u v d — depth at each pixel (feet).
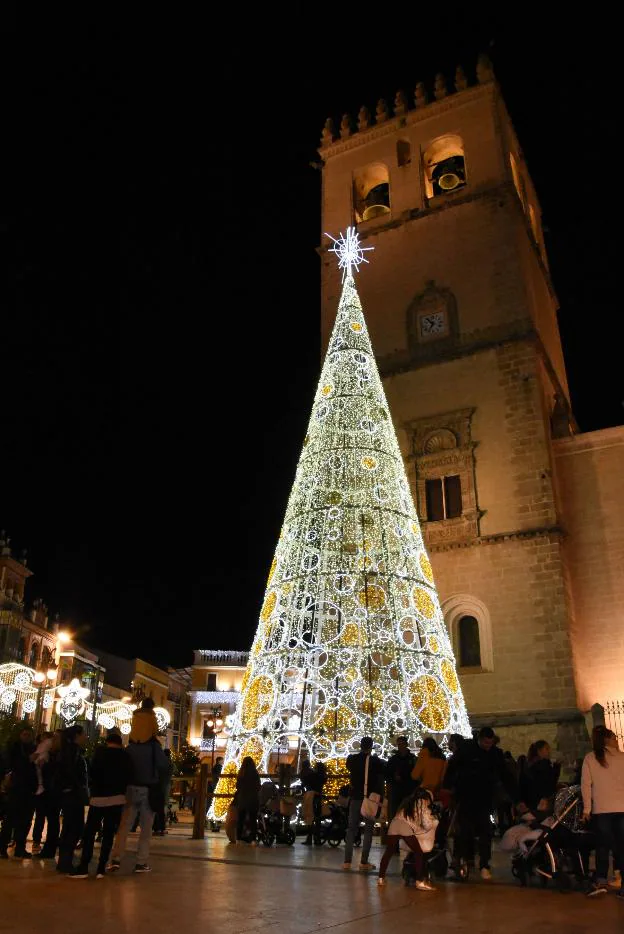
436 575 102.53
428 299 118.42
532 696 92.32
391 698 76.28
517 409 105.91
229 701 239.71
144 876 37.19
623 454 105.09
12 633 185.78
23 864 41.01
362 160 136.36
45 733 50.19
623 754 34.94
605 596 99.35
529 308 110.93
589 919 27.61
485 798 39.50
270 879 37.24
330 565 82.58
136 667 246.27
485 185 121.39
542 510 99.55
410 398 113.70
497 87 128.57
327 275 130.31
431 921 26.89
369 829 42.04
